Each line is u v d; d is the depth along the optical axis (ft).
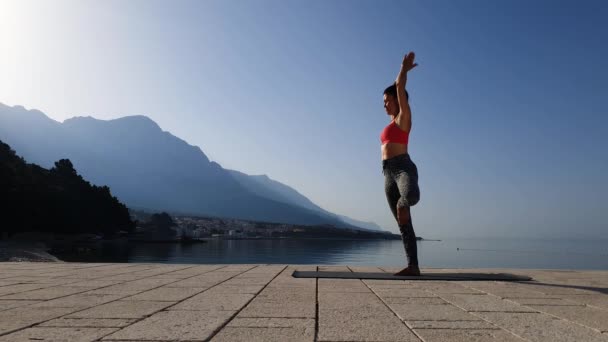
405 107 18.76
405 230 18.58
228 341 7.21
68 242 214.28
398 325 8.60
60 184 222.07
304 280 16.84
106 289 14.15
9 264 24.27
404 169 18.29
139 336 7.54
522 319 9.35
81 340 7.23
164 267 23.13
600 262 244.42
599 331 8.18
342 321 8.96
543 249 580.30
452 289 14.40
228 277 17.99
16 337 7.47
